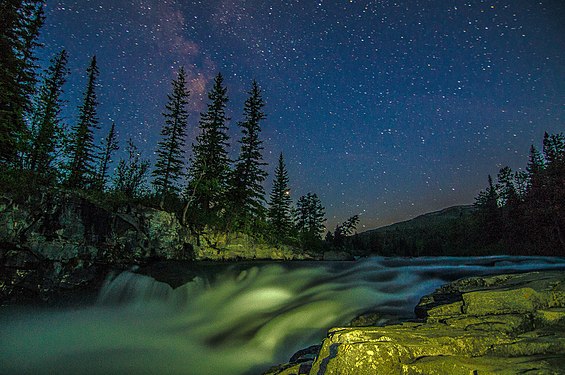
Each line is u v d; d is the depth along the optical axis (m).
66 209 19.00
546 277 7.51
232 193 38.84
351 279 16.83
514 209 60.62
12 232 16.48
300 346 9.73
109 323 14.80
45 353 11.27
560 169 50.81
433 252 84.31
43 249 17.42
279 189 50.31
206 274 21.03
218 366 9.31
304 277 18.86
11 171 18.58
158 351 10.74
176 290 18.44
